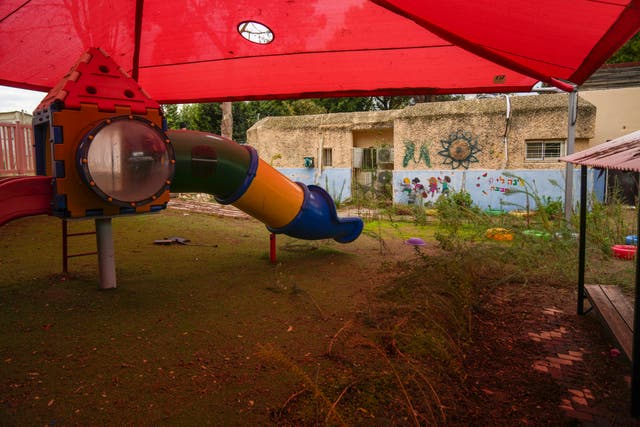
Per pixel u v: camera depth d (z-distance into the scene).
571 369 3.04
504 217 8.93
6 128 8.57
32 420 2.15
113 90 3.60
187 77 6.45
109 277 4.23
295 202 5.71
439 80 6.27
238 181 5.09
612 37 3.12
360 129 15.01
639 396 2.43
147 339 3.19
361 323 3.67
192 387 2.55
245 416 2.26
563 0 2.72
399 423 2.25
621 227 7.52
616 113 12.52
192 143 4.70
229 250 6.42
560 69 4.19
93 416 2.21
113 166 3.46
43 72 5.69
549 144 11.91
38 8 4.20
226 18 4.87
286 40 5.34
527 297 4.70
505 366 3.05
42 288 4.13
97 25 4.70
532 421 2.37
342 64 5.93
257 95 7.20
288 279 4.95
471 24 3.68
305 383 2.57
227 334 3.37
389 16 4.71
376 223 10.30
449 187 12.80
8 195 3.28
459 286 4.34
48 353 2.88
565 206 7.72
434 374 2.81
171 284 4.56
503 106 12.20
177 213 9.45
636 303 2.41
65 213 3.40
